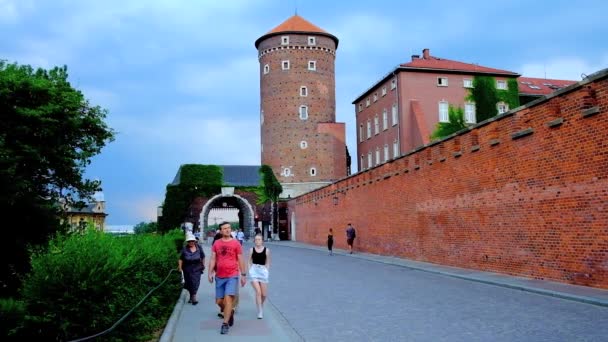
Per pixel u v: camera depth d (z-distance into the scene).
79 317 7.73
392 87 59.97
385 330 9.96
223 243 10.91
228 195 74.88
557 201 16.41
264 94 78.94
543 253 17.06
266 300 14.90
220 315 12.49
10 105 23.55
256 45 82.06
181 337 9.97
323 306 13.34
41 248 9.25
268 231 74.62
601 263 14.50
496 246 19.95
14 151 22.66
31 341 7.41
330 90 79.38
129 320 9.13
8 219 19.83
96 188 28.73
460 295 14.45
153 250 12.78
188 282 14.88
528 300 13.16
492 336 9.09
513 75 60.53
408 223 29.03
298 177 76.06
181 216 73.81
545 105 17.03
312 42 78.62
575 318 10.45
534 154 17.62
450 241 23.88
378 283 18.06
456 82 58.97
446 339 9.01
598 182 14.67
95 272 7.98
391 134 60.12
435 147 25.50
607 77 14.28
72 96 26.73
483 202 20.95
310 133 76.94
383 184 33.22
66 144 26.84
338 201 44.69
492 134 20.23
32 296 7.55
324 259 31.86
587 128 15.08
